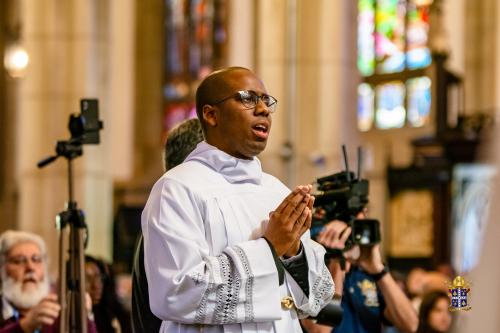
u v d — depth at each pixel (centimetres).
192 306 436
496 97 2869
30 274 793
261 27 2009
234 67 488
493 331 247
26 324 698
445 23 2989
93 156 2280
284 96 1991
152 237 452
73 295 723
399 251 2533
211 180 468
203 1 3509
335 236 616
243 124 473
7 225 3378
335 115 1991
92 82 2278
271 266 441
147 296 497
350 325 688
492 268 248
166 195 459
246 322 445
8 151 3419
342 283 622
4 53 3422
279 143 1980
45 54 2261
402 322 693
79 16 2266
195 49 3519
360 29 3534
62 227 726
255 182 479
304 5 1995
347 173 637
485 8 2897
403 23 3447
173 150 582
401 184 2516
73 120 747
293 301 462
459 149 2405
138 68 3591
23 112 2269
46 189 2239
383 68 3481
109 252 2320
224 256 442
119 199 3378
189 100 3522
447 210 2420
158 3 3597
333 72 1995
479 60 2900
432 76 3309
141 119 3572
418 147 2489
